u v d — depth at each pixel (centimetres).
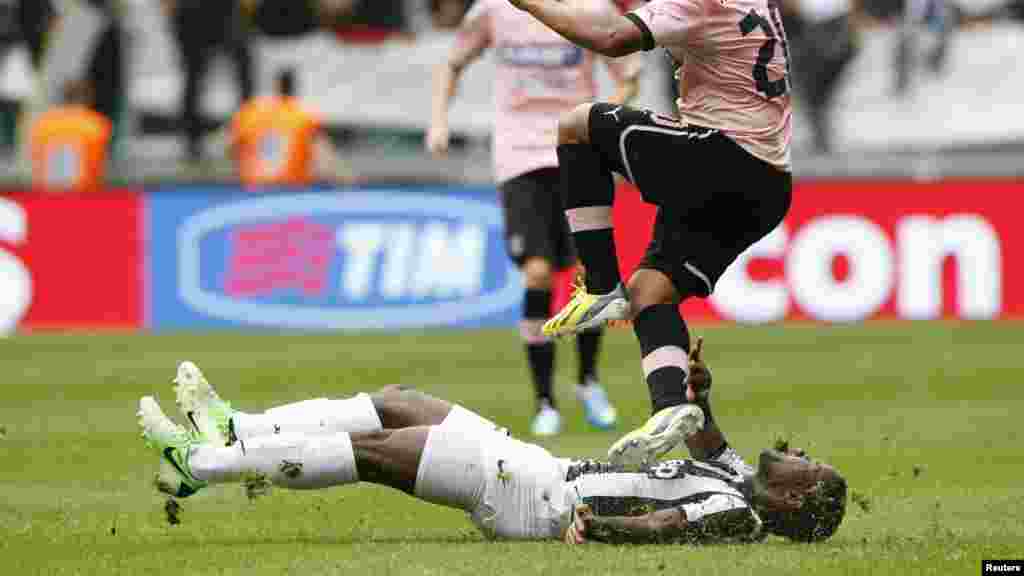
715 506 2038
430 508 2491
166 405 3931
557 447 3284
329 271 6188
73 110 6944
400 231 6194
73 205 6153
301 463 2030
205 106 7281
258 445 2030
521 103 3688
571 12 2184
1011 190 6147
